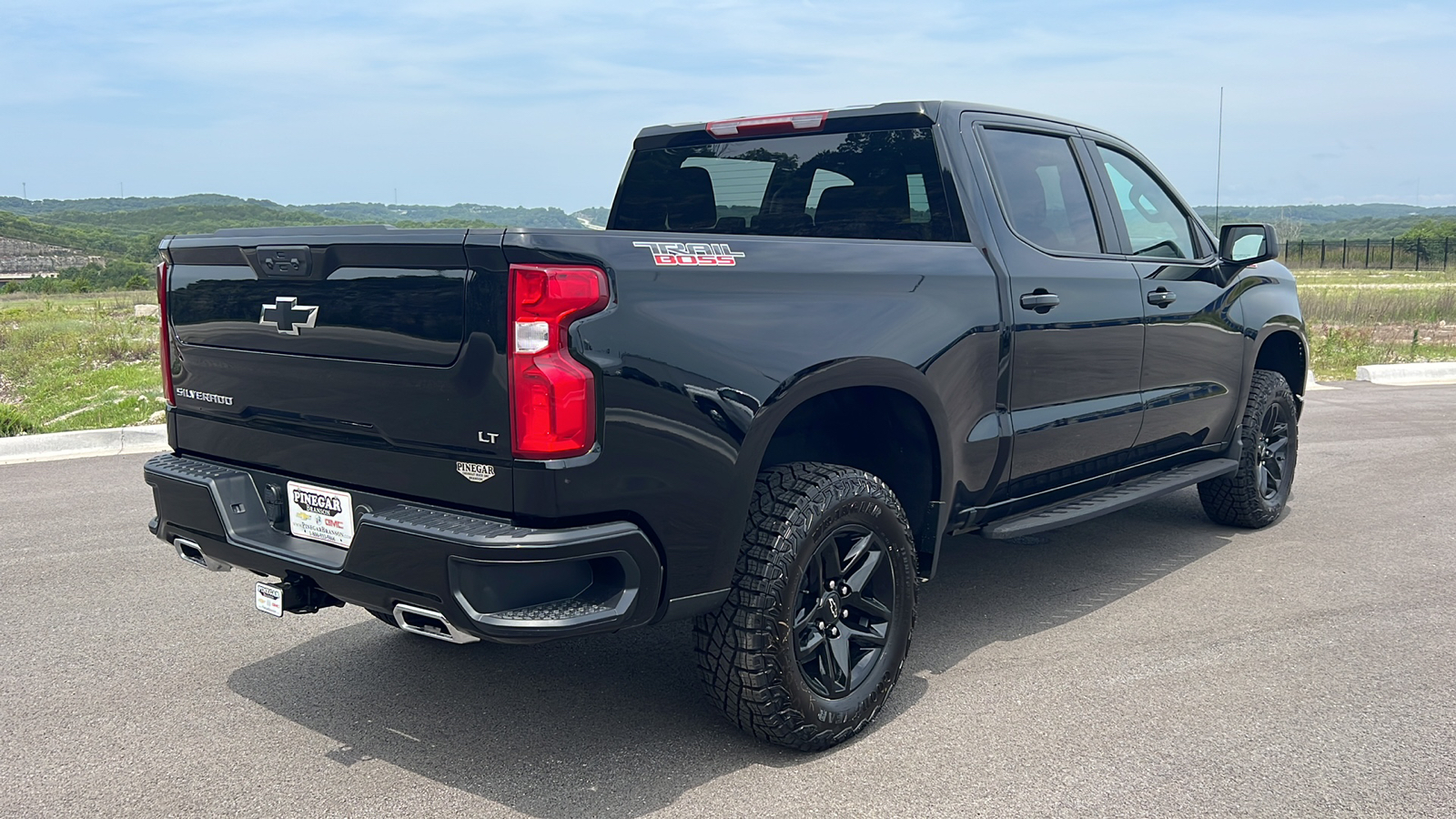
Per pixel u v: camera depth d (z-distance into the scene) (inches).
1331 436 335.6
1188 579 190.4
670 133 183.0
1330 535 219.8
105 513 233.9
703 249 109.4
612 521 102.7
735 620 113.0
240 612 173.3
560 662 151.6
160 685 143.3
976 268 143.2
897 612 130.0
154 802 110.9
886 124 155.2
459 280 99.7
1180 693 138.6
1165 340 181.2
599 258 99.6
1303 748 121.9
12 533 217.6
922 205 152.1
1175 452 193.9
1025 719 130.9
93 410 371.6
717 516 109.3
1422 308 829.2
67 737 127.0
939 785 113.6
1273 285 220.2
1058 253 160.6
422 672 147.9
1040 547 213.8
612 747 123.7
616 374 100.2
